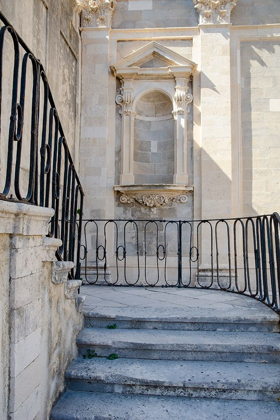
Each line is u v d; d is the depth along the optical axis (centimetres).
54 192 308
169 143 820
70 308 340
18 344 219
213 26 788
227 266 740
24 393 228
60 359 307
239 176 772
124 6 820
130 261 765
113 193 783
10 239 217
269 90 789
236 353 346
